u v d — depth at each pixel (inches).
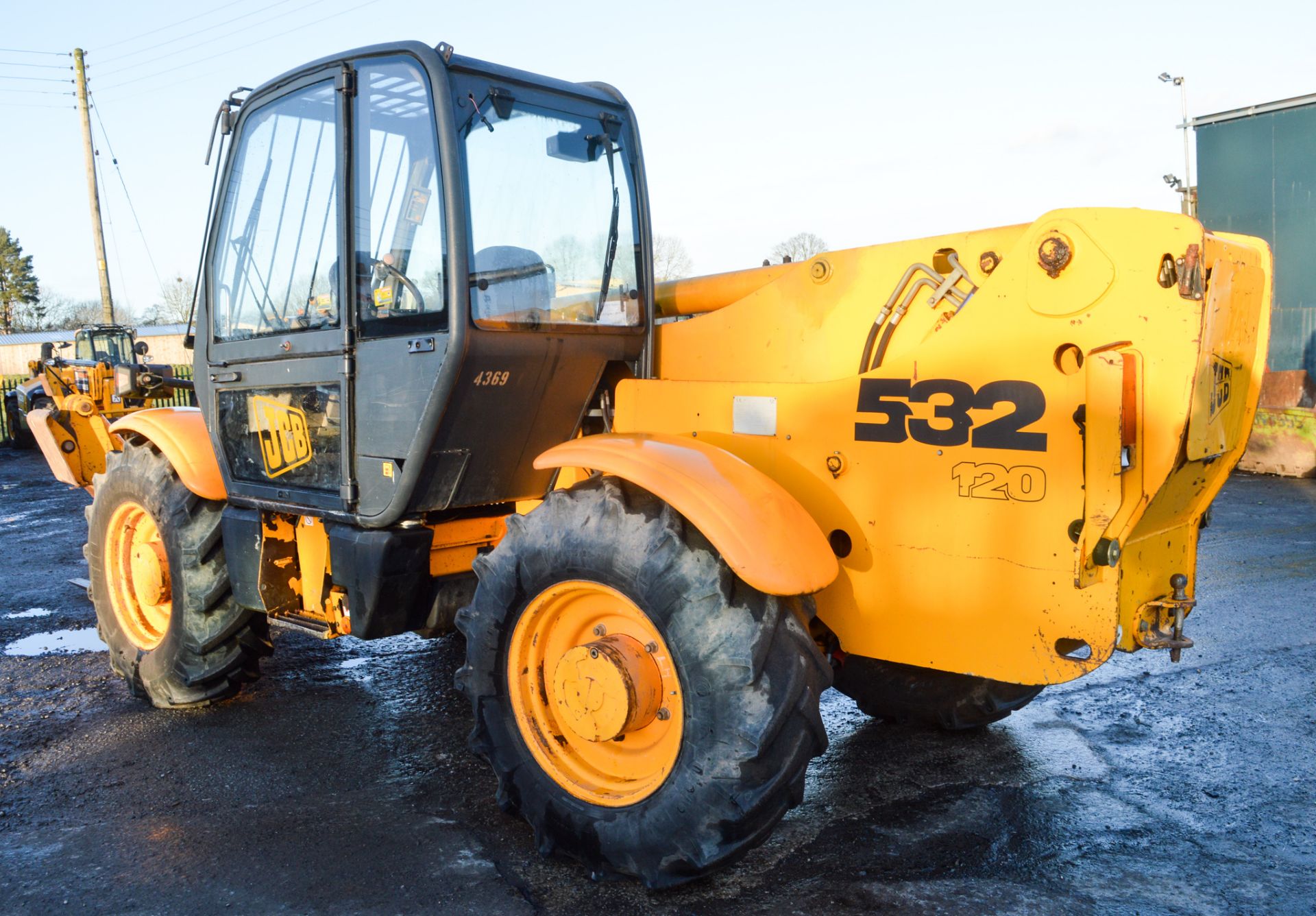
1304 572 233.0
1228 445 99.3
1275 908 96.3
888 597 100.3
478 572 111.2
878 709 143.6
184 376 761.6
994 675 94.3
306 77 124.7
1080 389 87.2
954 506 95.1
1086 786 125.0
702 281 132.3
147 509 155.4
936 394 95.5
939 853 108.7
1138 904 97.5
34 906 100.3
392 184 115.4
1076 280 87.4
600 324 125.1
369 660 185.3
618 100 130.1
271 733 148.3
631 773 104.2
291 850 111.3
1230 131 481.1
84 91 1064.8
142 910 99.3
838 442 103.0
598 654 99.6
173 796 126.3
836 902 98.9
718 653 93.0
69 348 832.9
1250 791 122.6
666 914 97.4
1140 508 87.7
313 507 128.6
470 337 109.3
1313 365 458.3
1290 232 462.9
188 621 149.5
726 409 112.9
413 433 114.9
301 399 128.8
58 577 259.0
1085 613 88.7
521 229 116.9
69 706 161.9
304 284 127.1
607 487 103.8
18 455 593.3
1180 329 84.4
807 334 113.7
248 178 136.1
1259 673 165.9
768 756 93.0
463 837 114.3
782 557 92.4
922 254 104.4
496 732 109.8
